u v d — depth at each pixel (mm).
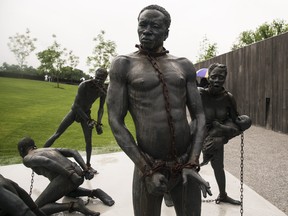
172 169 1816
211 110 3248
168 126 1867
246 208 3646
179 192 2043
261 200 3920
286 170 6402
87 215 3373
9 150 7652
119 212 3500
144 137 1878
